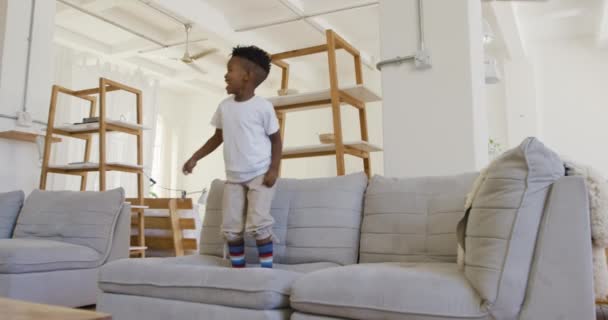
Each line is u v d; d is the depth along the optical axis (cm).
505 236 141
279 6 607
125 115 718
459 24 284
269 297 161
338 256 210
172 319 179
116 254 312
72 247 292
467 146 275
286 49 741
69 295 285
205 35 663
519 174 144
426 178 212
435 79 287
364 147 303
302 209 226
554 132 729
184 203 467
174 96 968
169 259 213
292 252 220
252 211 197
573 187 140
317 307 155
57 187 611
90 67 690
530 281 139
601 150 702
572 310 134
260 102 207
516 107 734
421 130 288
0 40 431
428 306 139
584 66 727
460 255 162
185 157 959
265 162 203
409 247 197
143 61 788
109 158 699
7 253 263
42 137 429
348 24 672
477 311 137
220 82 892
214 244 240
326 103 298
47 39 459
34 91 444
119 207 317
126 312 193
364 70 802
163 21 651
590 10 650
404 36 299
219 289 171
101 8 579
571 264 136
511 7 585
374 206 212
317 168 848
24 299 263
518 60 743
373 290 147
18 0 441
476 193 157
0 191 418
